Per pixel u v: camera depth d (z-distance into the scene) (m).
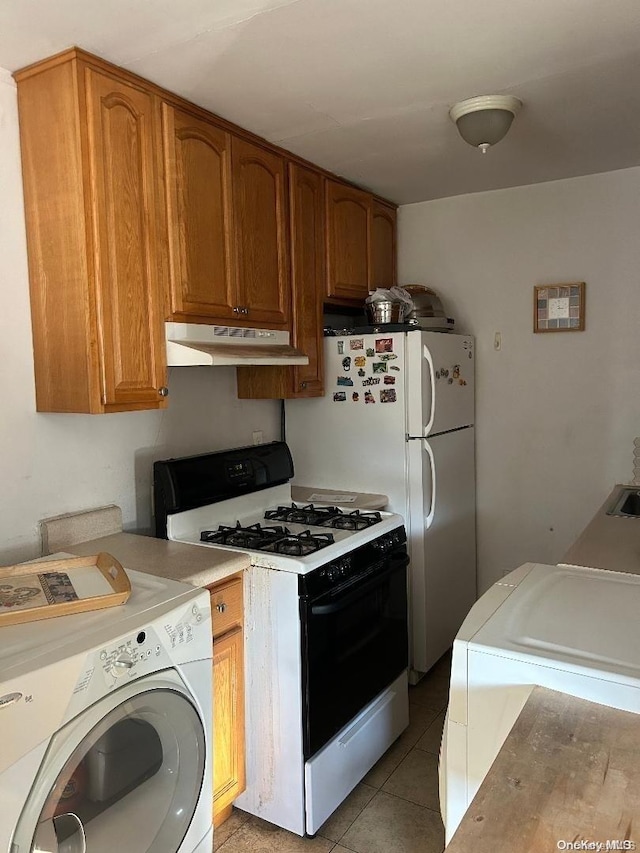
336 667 2.11
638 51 1.80
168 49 1.75
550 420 3.14
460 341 3.11
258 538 2.24
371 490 2.92
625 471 2.98
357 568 2.23
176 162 2.04
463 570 3.21
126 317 1.90
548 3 1.55
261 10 1.55
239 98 2.07
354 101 2.11
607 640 1.28
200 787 1.65
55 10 1.54
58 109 1.79
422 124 2.32
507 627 1.36
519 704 1.25
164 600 1.59
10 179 1.88
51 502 2.07
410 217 3.44
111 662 1.36
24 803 1.21
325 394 3.01
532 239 3.12
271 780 2.06
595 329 3.00
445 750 1.36
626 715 1.15
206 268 2.18
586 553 1.85
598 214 2.95
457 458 3.11
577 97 2.11
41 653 1.30
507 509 3.28
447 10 1.57
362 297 3.14
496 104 2.10
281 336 2.59
